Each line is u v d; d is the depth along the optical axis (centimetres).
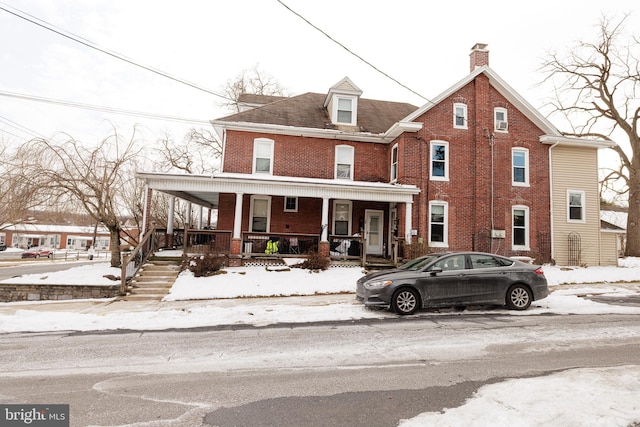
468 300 823
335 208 1700
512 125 1656
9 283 1127
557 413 332
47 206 1393
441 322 739
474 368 475
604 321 740
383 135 1684
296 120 1752
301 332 673
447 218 1554
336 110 1769
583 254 1639
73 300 1089
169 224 1667
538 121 1667
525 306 848
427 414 343
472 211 1580
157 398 388
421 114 1591
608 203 3309
